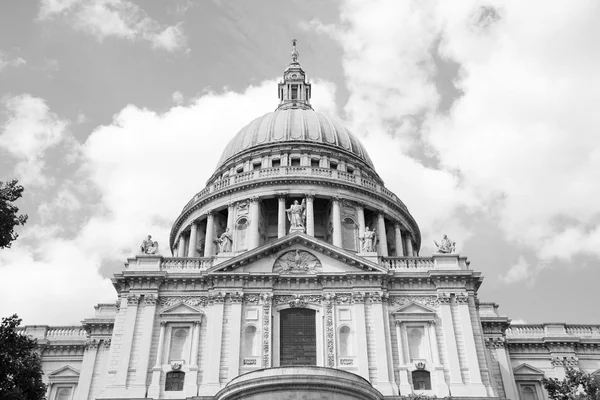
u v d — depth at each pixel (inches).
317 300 2041.1
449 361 1926.7
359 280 2055.9
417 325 2014.0
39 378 1386.6
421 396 1721.2
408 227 3169.3
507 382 2310.5
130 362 1910.7
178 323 1998.0
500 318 2409.0
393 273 2070.6
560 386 1705.2
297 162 3193.9
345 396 1632.6
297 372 1625.2
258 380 1622.8
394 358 1942.7
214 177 3371.1
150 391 1852.9
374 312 2003.0
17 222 1268.5
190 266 2134.6
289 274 2065.7
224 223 3056.1
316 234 2950.3
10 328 1305.4
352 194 2957.7
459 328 1999.3
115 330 1979.6
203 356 1937.7
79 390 2215.8
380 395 1765.5
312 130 3348.9
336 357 1925.4
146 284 2053.4
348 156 3287.4
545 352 2487.7
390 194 3166.8
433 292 2074.3
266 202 2960.1
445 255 2149.4
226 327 1968.5
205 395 1825.8
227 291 2023.9
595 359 2493.8
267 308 2003.0
